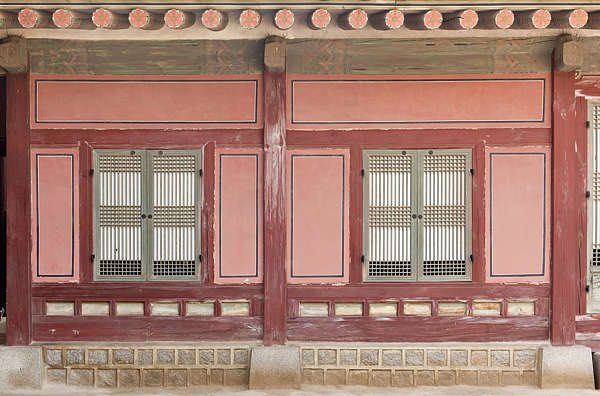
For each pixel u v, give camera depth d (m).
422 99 6.29
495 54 6.22
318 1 5.42
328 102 6.27
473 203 6.31
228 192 6.33
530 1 5.39
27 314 6.26
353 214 6.32
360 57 6.23
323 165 6.31
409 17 5.68
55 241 6.33
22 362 6.16
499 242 6.32
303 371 6.24
